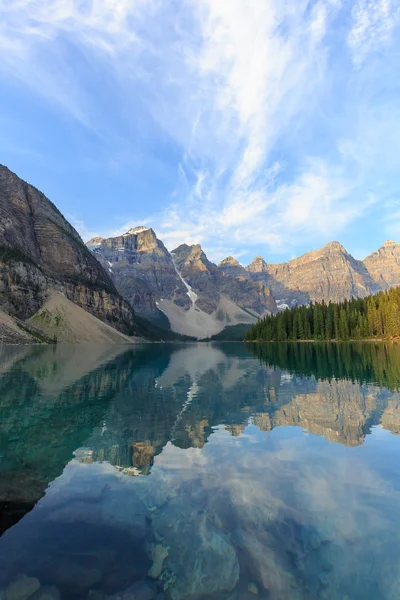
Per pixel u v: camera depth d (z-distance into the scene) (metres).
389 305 133.38
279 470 12.09
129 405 23.62
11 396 26.36
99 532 8.34
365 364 50.22
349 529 8.48
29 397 26.11
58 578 6.78
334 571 7.04
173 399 25.83
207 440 15.69
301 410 21.47
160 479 11.38
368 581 6.79
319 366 49.22
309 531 8.40
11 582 6.65
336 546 7.83
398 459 13.04
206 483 11.05
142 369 49.34
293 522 8.78
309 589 6.59
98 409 22.28
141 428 17.77
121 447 14.74
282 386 31.38
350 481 11.18
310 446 14.73
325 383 32.53
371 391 27.62
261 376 39.53
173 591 6.43
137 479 11.37
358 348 93.56
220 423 18.69
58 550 7.64
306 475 11.66
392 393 26.58
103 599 6.16
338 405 22.67
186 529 8.45
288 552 7.66
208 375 41.72
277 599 6.29
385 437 15.73
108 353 88.62
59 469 12.27
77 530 8.42
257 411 21.48
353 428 17.33
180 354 95.38
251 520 8.86
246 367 51.50
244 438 15.95
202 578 6.84
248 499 9.94
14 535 8.20
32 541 7.97
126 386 32.50
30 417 20.06
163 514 9.15
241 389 30.19
